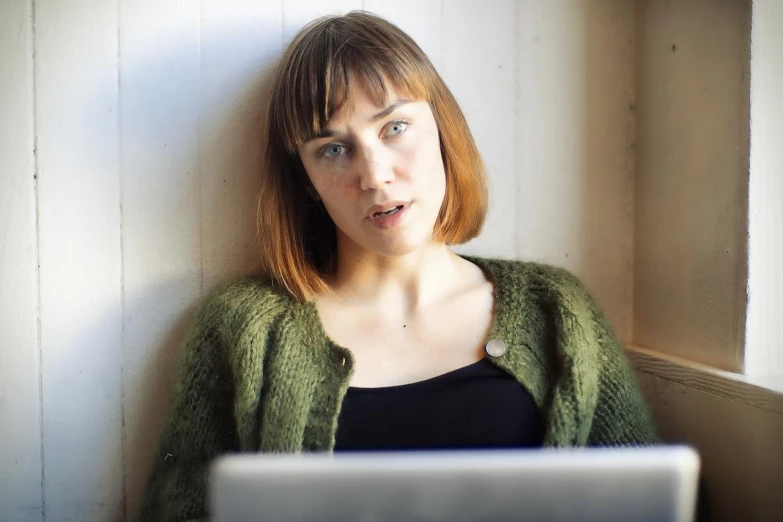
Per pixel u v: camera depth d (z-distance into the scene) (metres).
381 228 0.78
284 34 0.95
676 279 0.99
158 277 0.94
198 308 0.95
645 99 1.05
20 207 0.88
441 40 1.01
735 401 0.84
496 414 0.79
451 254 0.96
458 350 0.84
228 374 0.86
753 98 0.84
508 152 1.05
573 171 1.08
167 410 0.90
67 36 0.88
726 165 0.88
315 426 0.79
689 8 0.94
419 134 0.80
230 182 0.95
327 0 0.96
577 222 1.08
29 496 0.91
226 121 0.95
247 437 0.80
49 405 0.91
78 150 0.89
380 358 0.84
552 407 0.80
